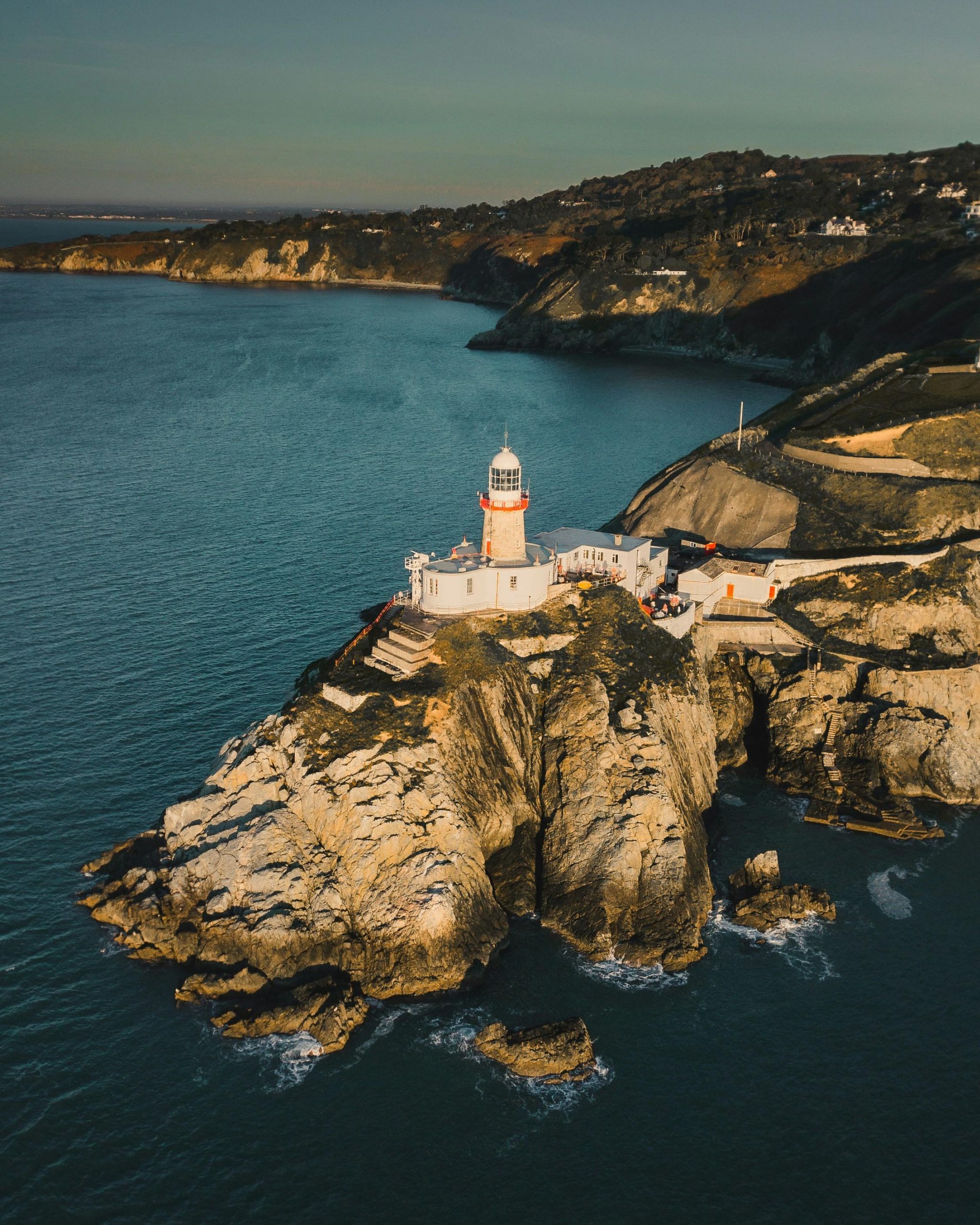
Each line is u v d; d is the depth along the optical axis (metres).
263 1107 47.38
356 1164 44.94
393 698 63.88
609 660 70.62
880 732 74.00
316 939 54.31
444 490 135.62
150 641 88.38
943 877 63.88
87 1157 44.94
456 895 55.69
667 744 66.31
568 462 151.50
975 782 71.88
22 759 70.69
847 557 88.19
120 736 73.75
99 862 61.12
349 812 57.31
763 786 73.44
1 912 57.56
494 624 72.44
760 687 80.94
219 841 57.78
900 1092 49.06
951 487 93.69
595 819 61.22
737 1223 42.97
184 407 188.62
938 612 82.81
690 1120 47.41
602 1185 44.31
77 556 108.25
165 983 53.66
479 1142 46.19
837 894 62.09
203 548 111.25
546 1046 49.81
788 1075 49.78
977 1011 53.75
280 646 87.75
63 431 166.88
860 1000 54.25
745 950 57.41
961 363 128.62
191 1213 42.78
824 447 103.62
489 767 63.84
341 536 116.00
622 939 57.03
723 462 106.25
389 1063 49.69
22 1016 51.41
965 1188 44.53
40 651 85.94
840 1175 45.03
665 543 102.06
